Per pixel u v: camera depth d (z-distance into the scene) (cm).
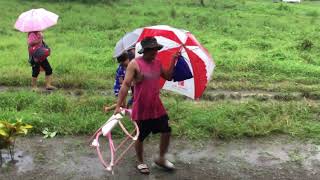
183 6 2708
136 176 556
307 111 793
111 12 2252
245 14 2423
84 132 680
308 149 646
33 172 562
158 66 529
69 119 713
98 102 797
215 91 967
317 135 691
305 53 1377
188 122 704
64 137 668
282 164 599
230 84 1002
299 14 2603
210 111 762
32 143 646
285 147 651
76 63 1189
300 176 568
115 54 648
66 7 2325
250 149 642
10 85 987
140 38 552
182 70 543
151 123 536
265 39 1670
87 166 580
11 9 2173
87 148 632
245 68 1164
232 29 1862
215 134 675
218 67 1168
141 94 523
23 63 1191
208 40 1593
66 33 1702
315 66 1217
